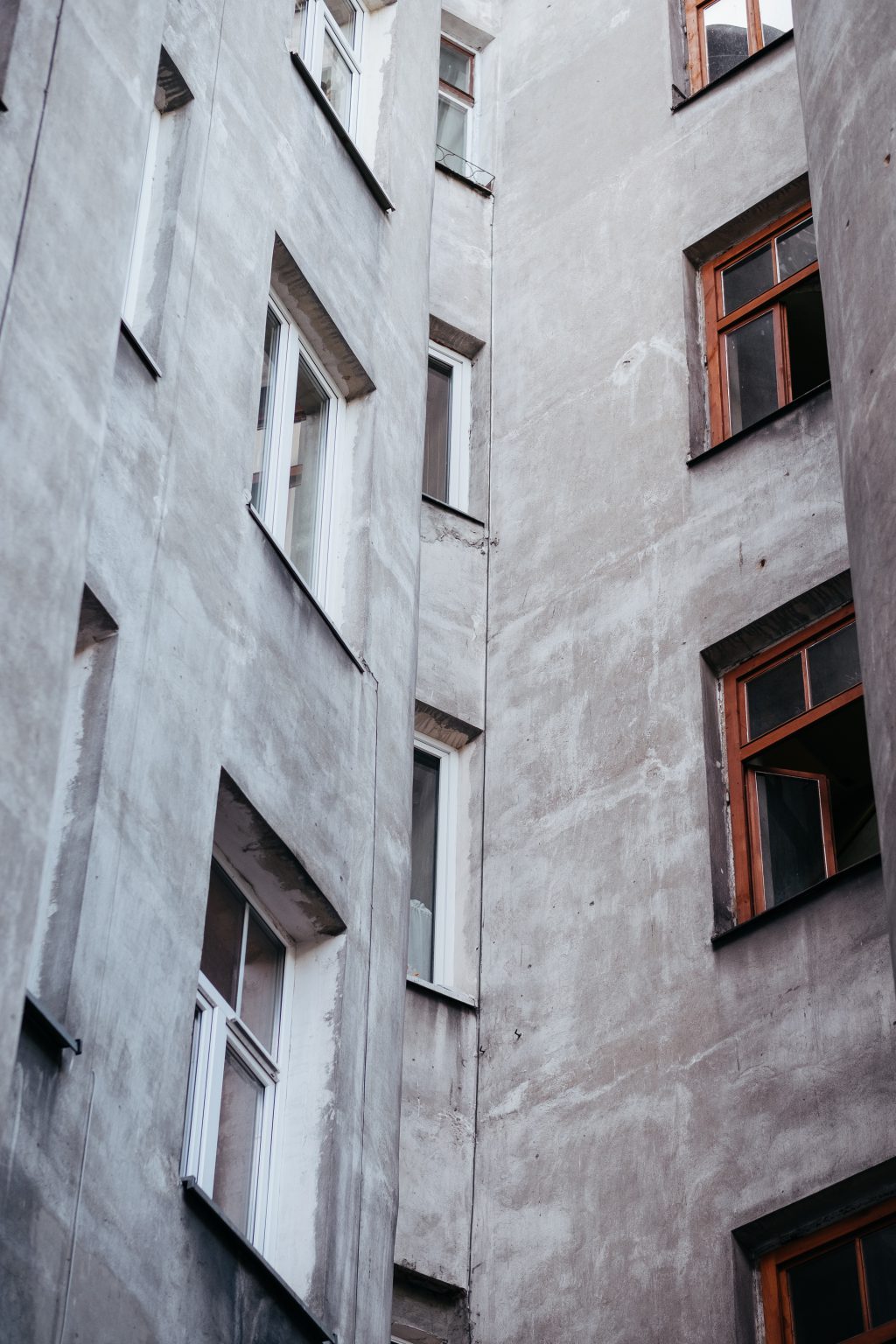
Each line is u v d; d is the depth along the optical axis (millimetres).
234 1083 11680
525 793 16266
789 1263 13156
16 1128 9000
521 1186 14438
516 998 15305
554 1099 14641
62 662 8984
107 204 10453
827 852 14656
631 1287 13500
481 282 19750
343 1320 11469
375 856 13281
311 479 14516
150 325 12266
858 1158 12969
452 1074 15094
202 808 11258
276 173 14328
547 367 18688
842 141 13062
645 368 17844
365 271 15484
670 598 16312
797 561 15711
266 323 14148
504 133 20906
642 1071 14289
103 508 11039
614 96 20125
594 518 17328
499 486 18234
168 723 11102
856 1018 13477
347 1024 12344
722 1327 12961
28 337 9398
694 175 18766
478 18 21672
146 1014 10203
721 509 16469
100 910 10047
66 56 10484
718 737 15578
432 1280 14172
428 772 16766
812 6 14164
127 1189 9656
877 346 11898
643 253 18656
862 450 11789
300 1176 11773
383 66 17234
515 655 17078
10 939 8203
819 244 13289
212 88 13719
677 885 14906
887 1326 12523
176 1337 9711
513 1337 13852
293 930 12570
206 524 12070
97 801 10250
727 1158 13547
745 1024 13961
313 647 13148
